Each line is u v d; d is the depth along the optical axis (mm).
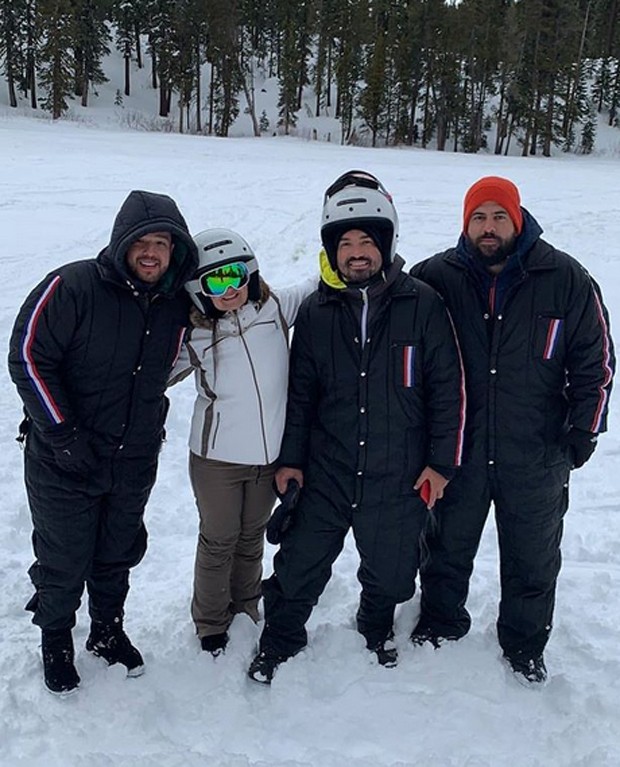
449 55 37062
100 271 2514
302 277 8859
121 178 14008
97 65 41031
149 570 3781
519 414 2729
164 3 38312
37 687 2891
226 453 2867
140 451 2758
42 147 18250
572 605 3514
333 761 2625
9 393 5793
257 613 3357
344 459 2848
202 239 2688
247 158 18406
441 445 2762
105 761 2562
